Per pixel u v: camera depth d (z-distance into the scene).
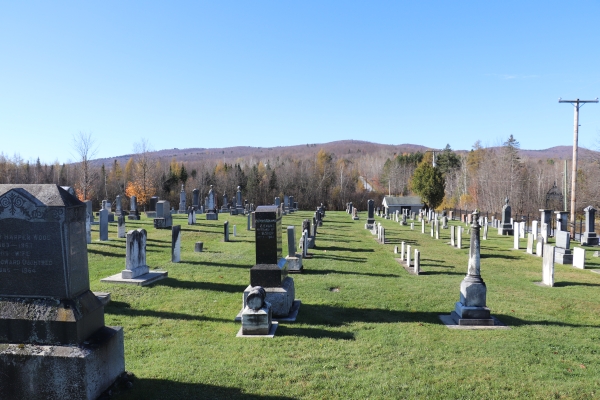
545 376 7.49
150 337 9.09
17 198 6.09
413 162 108.06
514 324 10.55
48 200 6.04
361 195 84.31
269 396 6.55
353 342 9.00
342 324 10.22
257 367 7.58
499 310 11.74
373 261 19.73
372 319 10.73
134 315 10.54
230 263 17.48
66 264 6.03
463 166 76.38
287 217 47.94
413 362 8.01
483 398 6.67
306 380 7.12
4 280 6.16
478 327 10.23
